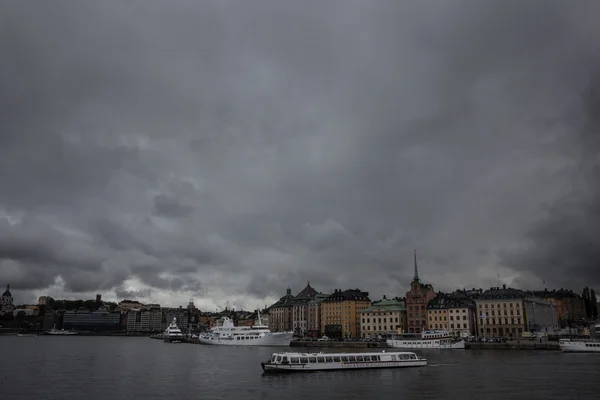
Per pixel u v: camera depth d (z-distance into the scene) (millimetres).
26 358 181375
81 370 132375
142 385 101312
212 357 185750
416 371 124250
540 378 106812
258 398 85312
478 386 96250
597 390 90250
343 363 129125
